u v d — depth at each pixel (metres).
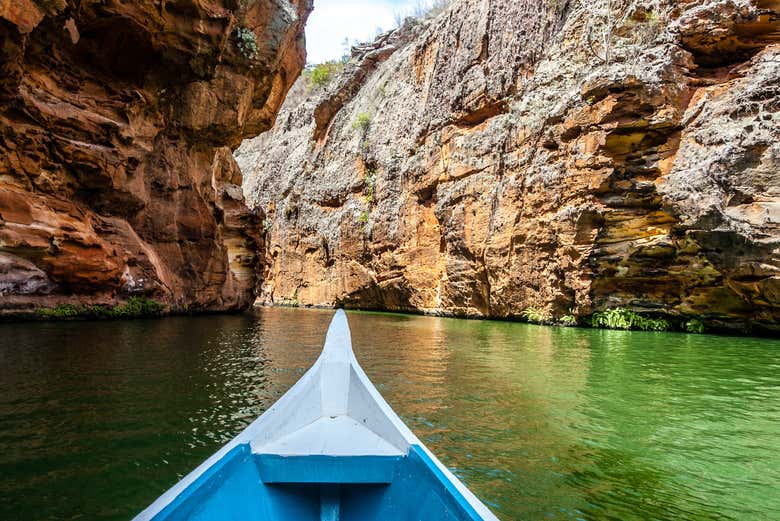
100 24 16.80
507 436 5.59
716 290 17.77
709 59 19.28
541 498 4.06
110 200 19.36
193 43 18.53
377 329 20.02
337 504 2.90
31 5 12.73
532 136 24.31
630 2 21.70
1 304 15.20
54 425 5.48
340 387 4.95
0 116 15.04
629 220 19.44
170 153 22.41
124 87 19.00
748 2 17.84
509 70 28.00
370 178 42.62
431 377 8.98
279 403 3.87
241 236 30.48
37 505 3.68
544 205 22.78
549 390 7.92
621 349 13.12
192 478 2.45
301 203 51.62
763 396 7.56
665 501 4.04
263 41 22.22
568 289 21.84
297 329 18.36
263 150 69.38
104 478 4.16
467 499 2.33
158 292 20.50
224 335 14.88
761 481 4.45
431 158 33.62
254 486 2.83
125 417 5.85
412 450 2.93
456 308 30.77
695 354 12.10
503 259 25.78
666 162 18.81
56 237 16.17
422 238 34.75
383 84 45.78
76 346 10.99
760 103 16.36
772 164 15.58
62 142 16.67
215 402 6.64
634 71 18.91
